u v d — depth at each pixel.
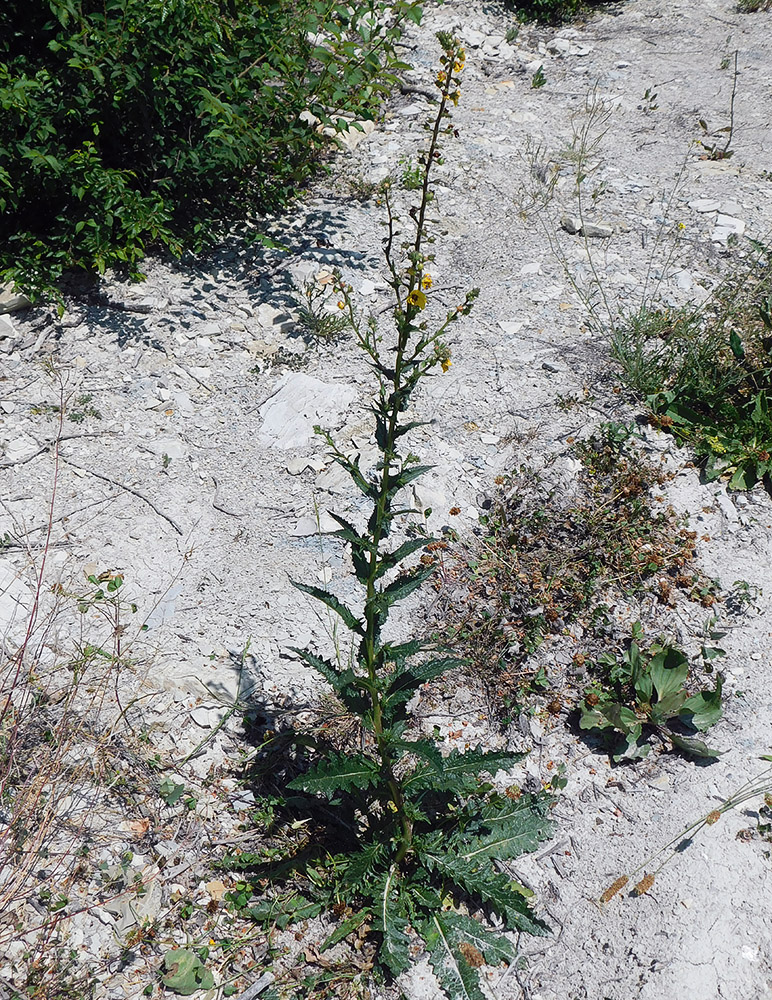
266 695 1.23
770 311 1.78
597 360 1.72
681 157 2.31
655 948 1.05
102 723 1.17
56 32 1.78
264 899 1.06
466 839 1.10
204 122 1.79
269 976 0.99
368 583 0.99
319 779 1.00
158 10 1.69
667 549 1.44
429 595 1.36
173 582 1.34
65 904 1.01
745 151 2.33
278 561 1.38
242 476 1.49
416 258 0.90
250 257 1.88
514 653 1.31
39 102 1.70
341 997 0.99
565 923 1.07
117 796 1.11
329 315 1.73
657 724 1.24
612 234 2.02
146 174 1.85
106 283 1.77
